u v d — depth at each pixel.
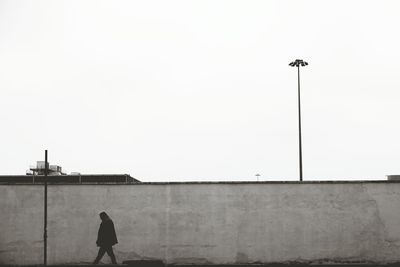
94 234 20.16
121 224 20.22
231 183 20.33
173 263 20.03
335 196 20.12
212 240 20.09
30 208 20.34
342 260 19.84
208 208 20.23
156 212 20.25
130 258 20.06
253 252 20.00
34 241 20.17
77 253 20.11
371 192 20.06
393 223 19.89
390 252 19.78
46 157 16.25
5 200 20.38
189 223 20.17
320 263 19.84
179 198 20.30
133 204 20.31
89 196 20.38
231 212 20.19
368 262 19.80
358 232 19.95
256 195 20.23
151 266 17.72
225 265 19.70
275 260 19.94
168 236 20.14
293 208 20.14
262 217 20.14
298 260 19.91
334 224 20.02
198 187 20.36
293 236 20.03
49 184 20.42
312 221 20.06
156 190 20.36
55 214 20.30
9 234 20.23
